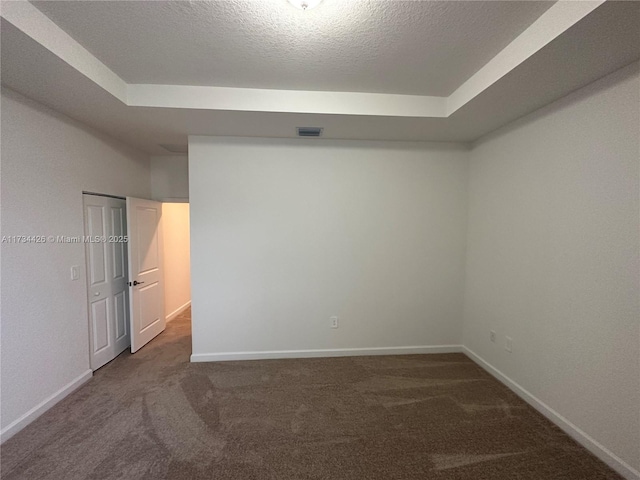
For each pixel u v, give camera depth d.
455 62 1.86
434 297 3.17
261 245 2.98
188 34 1.58
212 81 2.12
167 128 2.67
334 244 3.05
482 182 2.87
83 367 2.54
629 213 1.57
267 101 2.25
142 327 3.36
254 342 3.03
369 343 3.15
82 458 1.71
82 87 1.86
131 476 1.59
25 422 1.96
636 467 1.55
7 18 1.27
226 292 2.98
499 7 1.38
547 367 2.10
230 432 1.93
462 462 1.70
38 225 2.10
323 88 2.24
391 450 1.79
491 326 2.72
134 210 3.19
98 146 2.75
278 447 1.81
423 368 2.83
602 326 1.71
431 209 3.11
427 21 1.48
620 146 1.62
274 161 2.95
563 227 1.97
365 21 1.48
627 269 1.58
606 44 1.40
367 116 2.35
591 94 1.77
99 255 2.83
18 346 1.94
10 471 1.62
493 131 2.70
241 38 1.62
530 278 2.25
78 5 1.37
